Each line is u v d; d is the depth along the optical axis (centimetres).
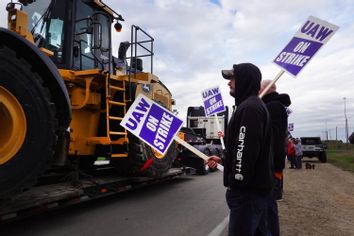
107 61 830
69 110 537
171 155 986
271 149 335
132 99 824
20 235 571
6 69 459
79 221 663
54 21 729
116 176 886
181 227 631
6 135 459
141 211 754
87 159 857
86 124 760
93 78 734
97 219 679
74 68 748
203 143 1569
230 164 331
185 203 846
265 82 480
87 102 739
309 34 432
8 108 457
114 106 800
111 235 579
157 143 428
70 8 741
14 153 460
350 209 812
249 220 318
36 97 482
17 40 486
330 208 816
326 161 2862
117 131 777
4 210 509
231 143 328
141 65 937
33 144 475
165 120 434
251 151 305
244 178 305
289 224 652
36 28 707
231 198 327
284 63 436
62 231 596
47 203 591
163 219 686
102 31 809
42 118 485
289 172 1805
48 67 512
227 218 700
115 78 783
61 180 737
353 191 1120
